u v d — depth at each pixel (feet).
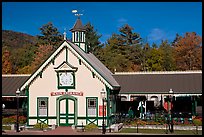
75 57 120.98
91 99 119.34
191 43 250.16
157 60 239.09
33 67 223.92
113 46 279.49
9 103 152.15
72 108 120.37
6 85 142.00
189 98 138.82
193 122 120.67
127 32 285.43
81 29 143.23
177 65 248.32
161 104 140.15
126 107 150.41
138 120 128.88
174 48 264.93
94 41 282.56
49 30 308.81
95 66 123.95
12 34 459.32
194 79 137.90
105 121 117.29
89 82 119.65
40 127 116.16
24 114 135.44
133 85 138.72
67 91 120.67
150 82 139.64
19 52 266.98
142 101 140.97
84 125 118.73
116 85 128.88
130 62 254.27
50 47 252.62
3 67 224.33
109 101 120.16
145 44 274.77
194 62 245.86
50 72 122.11
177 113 132.46
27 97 122.62
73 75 120.37
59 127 119.14
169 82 138.21
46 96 121.80
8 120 127.13
